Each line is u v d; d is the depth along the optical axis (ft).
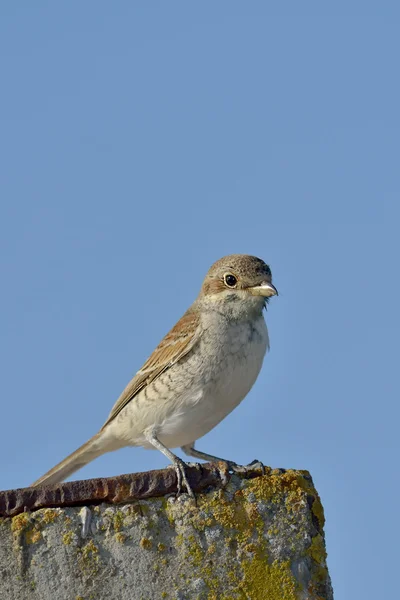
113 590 27.63
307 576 28.22
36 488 28.66
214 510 28.71
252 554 28.27
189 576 27.89
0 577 27.63
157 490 28.91
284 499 29.09
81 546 27.99
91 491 28.71
